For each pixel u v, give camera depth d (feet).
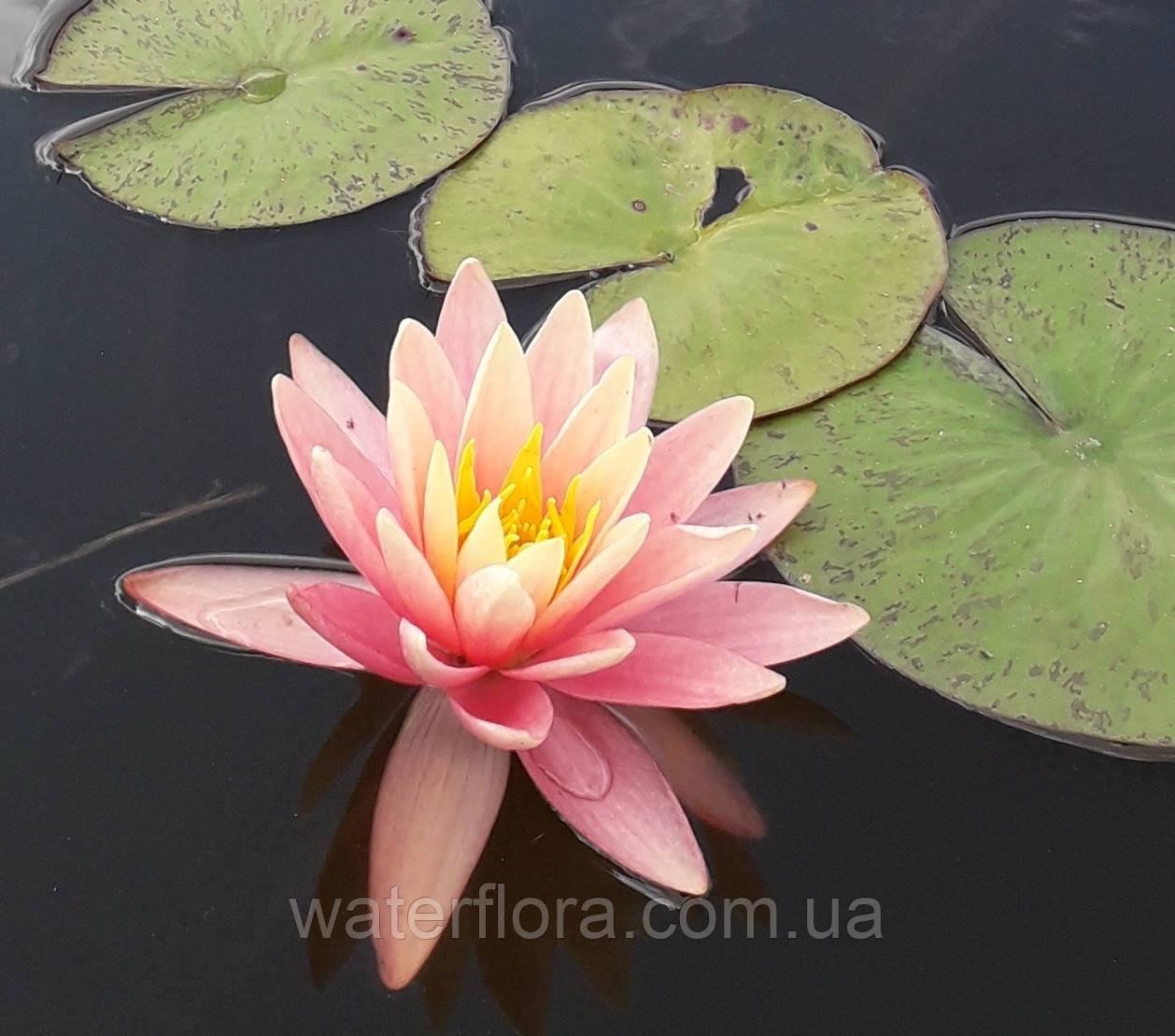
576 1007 1.84
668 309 2.06
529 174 2.14
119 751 1.90
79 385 2.05
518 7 2.30
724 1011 1.84
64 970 1.84
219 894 1.86
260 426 2.03
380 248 2.12
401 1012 1.84
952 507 1.98
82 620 1.95
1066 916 1.87
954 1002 1.85
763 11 2.31
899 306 2.07
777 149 2.16
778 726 1.93
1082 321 2.07
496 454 1.90
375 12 2.23
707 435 1.91
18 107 2.18
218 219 2.11
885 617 1.94
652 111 2.18
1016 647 1.92
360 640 1.85
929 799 1.90
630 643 1.82
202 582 1.92
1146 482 1.99
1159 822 1.90
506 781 1.89
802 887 1.88
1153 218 2.16
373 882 1.85
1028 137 2.22
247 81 2.19
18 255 2.11
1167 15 2.32
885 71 2.27
